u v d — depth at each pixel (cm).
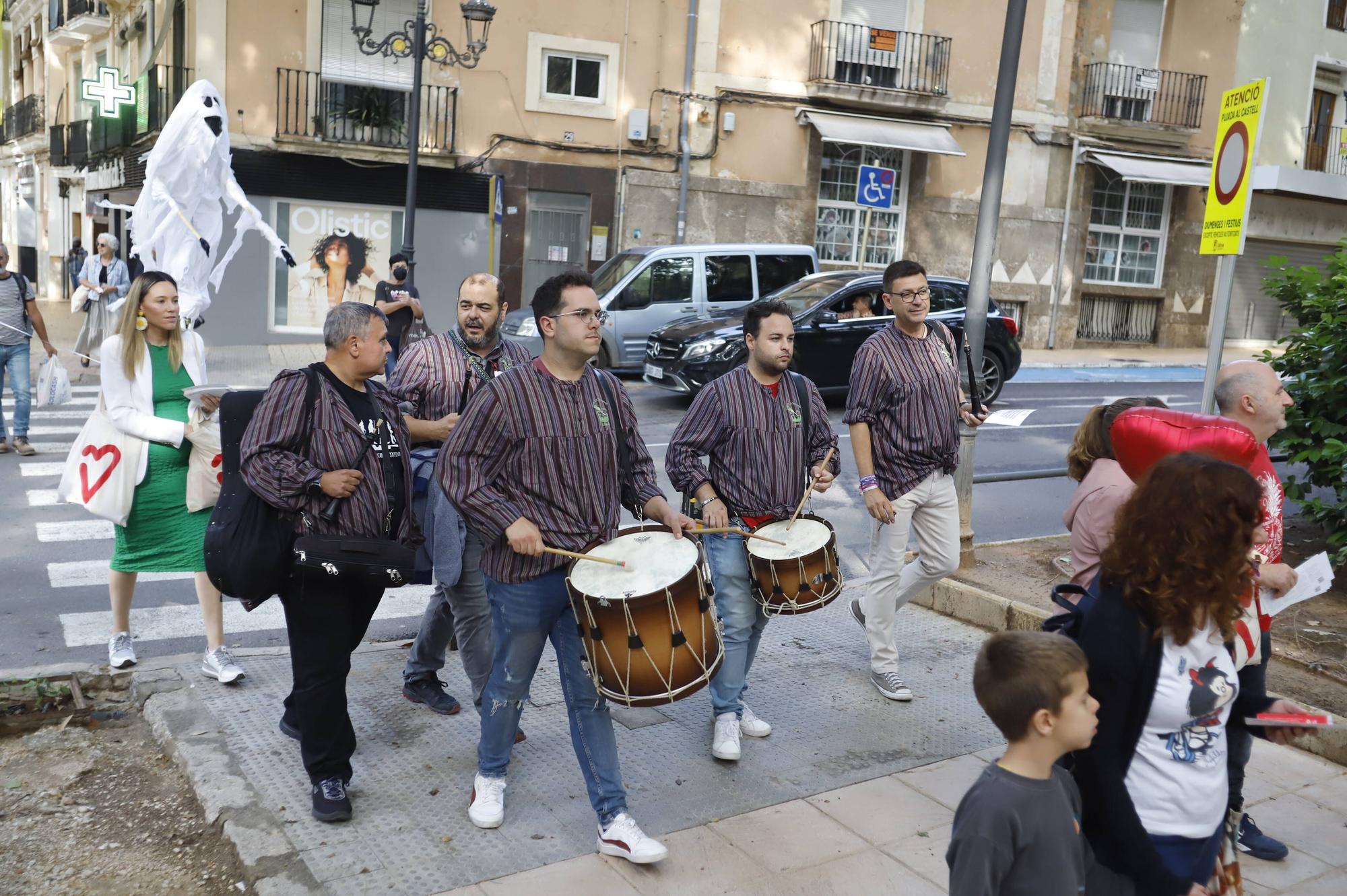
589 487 362
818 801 403
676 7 1991
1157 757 236
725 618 434
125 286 1504
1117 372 1967
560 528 358
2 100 3819
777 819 389
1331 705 466
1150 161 2322
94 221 2691
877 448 493
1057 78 2272
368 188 1892
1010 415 1352
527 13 1914
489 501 348
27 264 3428
